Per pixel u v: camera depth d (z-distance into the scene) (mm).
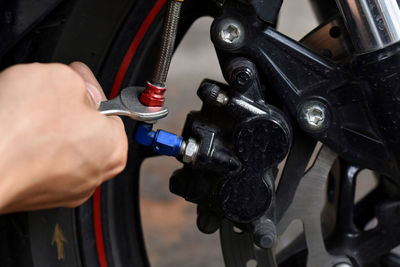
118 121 620
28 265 869
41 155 524
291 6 3512
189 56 3078
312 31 815
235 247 906
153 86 675
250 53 748
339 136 773
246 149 741
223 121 797
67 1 788
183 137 802
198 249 1882
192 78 2871
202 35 3279
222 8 742
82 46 817
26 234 859
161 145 759
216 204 798
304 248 1063
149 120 671
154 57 897
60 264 893
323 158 879
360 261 982
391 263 1091
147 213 2014
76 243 910
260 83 784
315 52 759
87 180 569
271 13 726
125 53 853
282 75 753
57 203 578
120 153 584
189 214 2023
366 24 690
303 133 823
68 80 555
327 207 1065
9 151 510
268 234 774
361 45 702
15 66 558
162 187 2135
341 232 1000
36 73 548
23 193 533
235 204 761
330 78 753
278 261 1071
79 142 543
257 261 903
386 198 1041
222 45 744
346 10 699
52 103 537
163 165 2242
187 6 898
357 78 737
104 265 941
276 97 805
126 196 973
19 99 529
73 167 546
